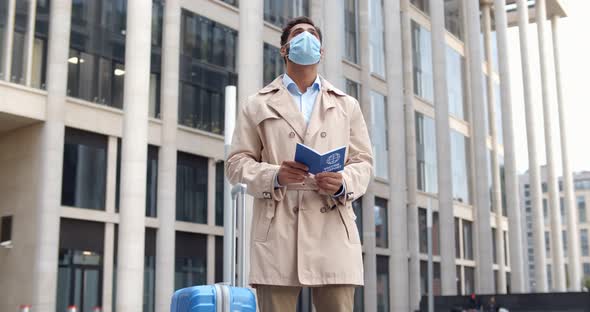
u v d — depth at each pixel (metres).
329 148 2.79
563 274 52.84
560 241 53.06
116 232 24.25
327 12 28.16
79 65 23.77
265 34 30.36
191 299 3.00
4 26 21.78
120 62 25.05
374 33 38.28
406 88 41.06
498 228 52.91
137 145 21.45
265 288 2.70
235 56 29.48
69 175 23.23
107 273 23.75
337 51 27.94
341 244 2.69
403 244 32.38
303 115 2.84
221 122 28.44
